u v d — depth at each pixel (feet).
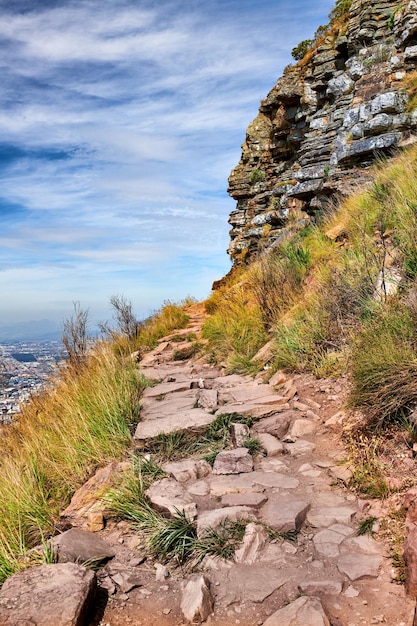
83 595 9.82
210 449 18.29
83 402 22.93
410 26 47.24
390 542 11.20
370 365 16.22
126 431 20.04
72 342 33.55
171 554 12.14
